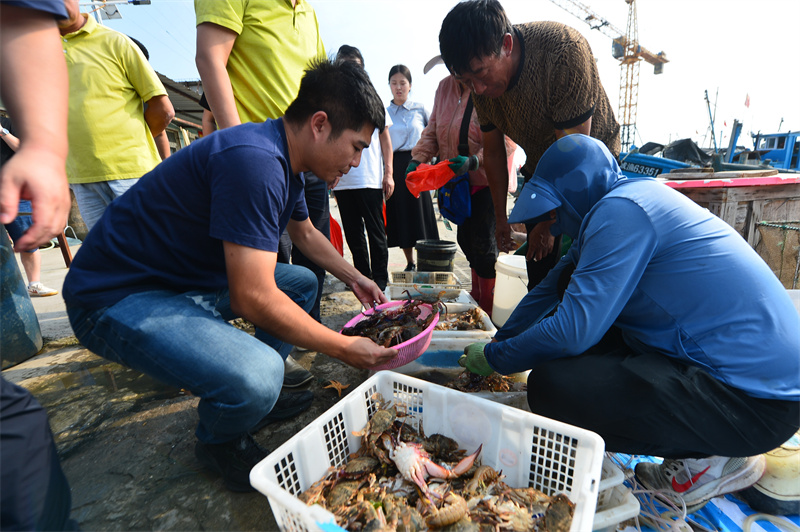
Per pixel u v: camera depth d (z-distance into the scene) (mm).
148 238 1383
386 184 3725
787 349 1237
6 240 2646
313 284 2109
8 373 2553
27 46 895
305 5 2434
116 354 1385
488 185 2945
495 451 1427
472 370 1770
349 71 1364
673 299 1312
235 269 1273
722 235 1327
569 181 1467
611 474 1286
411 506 1337
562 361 1440
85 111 2609
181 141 14023
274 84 2250
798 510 1364
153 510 1495
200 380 1320
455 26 1810
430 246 3750
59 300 4012
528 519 1202
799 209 3045
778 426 1246
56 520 877
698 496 1380
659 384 1249
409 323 2062
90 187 2807
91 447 1848
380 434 1457
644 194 1360
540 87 1993
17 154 870
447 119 3209
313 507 1009
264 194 1263
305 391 2143
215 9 1976
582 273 1348
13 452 766
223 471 1560
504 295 2955
